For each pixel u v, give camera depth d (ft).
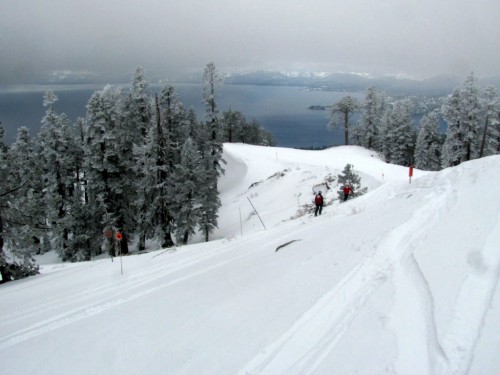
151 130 94.53
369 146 246.47
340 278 24.47
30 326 31.83
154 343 22.21
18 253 68.39
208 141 147.33
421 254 24.21
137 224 106.93
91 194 100.37
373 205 55.52
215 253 51.19
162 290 35.78
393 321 17.65
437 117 206.80
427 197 42.57
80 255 100.32
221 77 143.84
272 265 33.94
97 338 25.11
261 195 128.77
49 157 119.14
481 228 24.75
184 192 96.58
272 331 19.93
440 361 14.19
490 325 15.29
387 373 14.21
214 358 18.70
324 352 16.66
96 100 92.79
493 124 154.71
